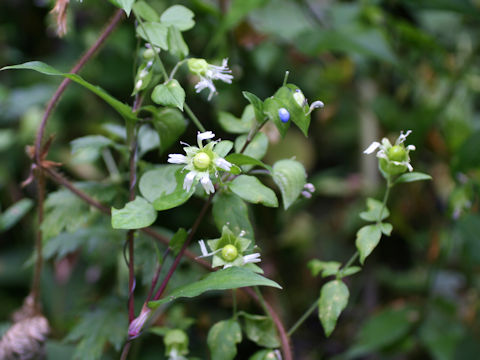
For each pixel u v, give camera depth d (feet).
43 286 2.18
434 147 2.36
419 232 2.43
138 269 1.83
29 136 2.33
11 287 2.27
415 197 2.39
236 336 1.55
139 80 1.54
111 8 2.32
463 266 2.29
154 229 1.77
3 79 2.65
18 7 2.59
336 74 2.50
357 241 1.55
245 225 1.52
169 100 1.48
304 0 2.25
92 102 2.44
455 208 1.95
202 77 1.52
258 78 2.29
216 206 1.53
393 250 2.48
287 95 1.47
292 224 2.48
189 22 1.60
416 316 2.15
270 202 1.49
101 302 1.82
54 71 1.43
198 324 2.02
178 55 1.56
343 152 2.82
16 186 2.38
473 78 2.36
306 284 2.49
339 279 1.56
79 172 2.30
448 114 2.36
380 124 2.49
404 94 2.37
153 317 1.82
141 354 1.96
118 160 2.18
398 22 2.18
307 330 2.41
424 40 2.19
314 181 2.58
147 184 1.53
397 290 2.46
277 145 2.40
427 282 2.19
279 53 2.37
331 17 2.34
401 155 1.52
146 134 1.75
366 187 2.51
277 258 2.43
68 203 1.72
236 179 1.50
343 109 2.72
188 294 1.38
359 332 2.17
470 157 1.94
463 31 2.55
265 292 2.15
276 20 2.23
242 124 1.61
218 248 1.50
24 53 2.66
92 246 1.82
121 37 2.27
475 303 2.22
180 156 1.41
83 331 1.75
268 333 1.57
